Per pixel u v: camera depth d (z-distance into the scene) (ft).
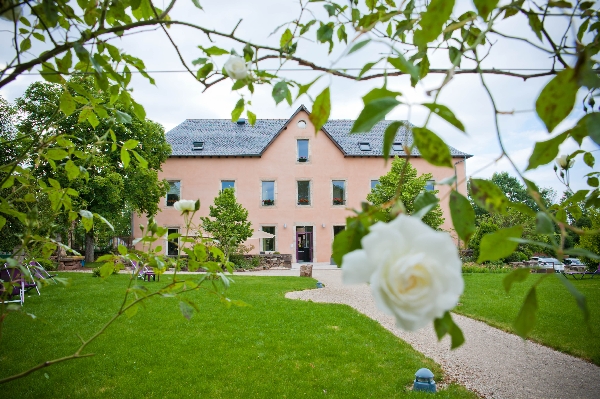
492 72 3.07
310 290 40.14
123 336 20.52
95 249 91.35
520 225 1.73
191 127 86.74
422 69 3.45
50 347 18.56
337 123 89.04
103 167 59.47
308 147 79.41
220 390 14.16
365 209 1.71
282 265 69.15
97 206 63.82
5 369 15.78
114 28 3.80
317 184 78.59
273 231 78.23
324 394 13.84
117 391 13.98
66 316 25.22
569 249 1.73
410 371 16.10
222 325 23.00
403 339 21.20
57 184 5.42
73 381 14.78
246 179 78.54
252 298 32.81
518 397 14.21
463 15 3.67
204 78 4.27
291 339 20.33
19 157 5.16
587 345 19.74
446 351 19.43
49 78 4.54
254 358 17.43
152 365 16.52
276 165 78.79
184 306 4.63
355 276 1.30
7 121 50.47
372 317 27.37
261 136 85.05
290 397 13.58
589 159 3.86
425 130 1.61
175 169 78.33
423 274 1.24
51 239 5.07
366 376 15.48
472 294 35.70
